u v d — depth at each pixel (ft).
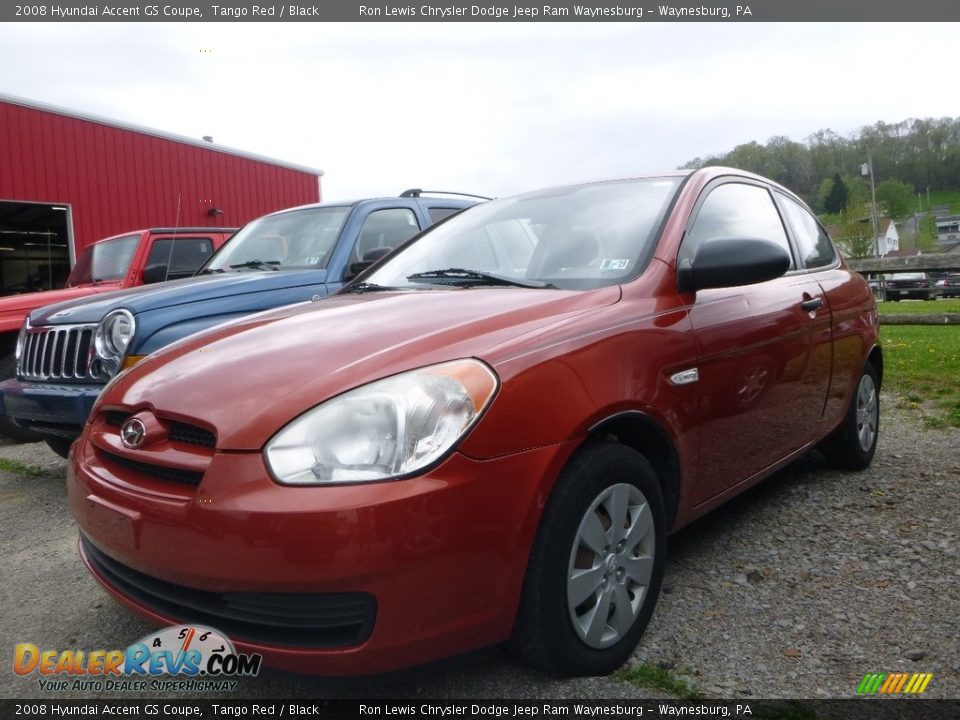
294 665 6.15
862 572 9.50
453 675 7.51
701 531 11.05
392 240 17.99
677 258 9.11
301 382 6.63
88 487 7.32
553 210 10.71
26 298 20.27
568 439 6.86
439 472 6.13
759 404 9.86
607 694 7.11
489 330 7.25
